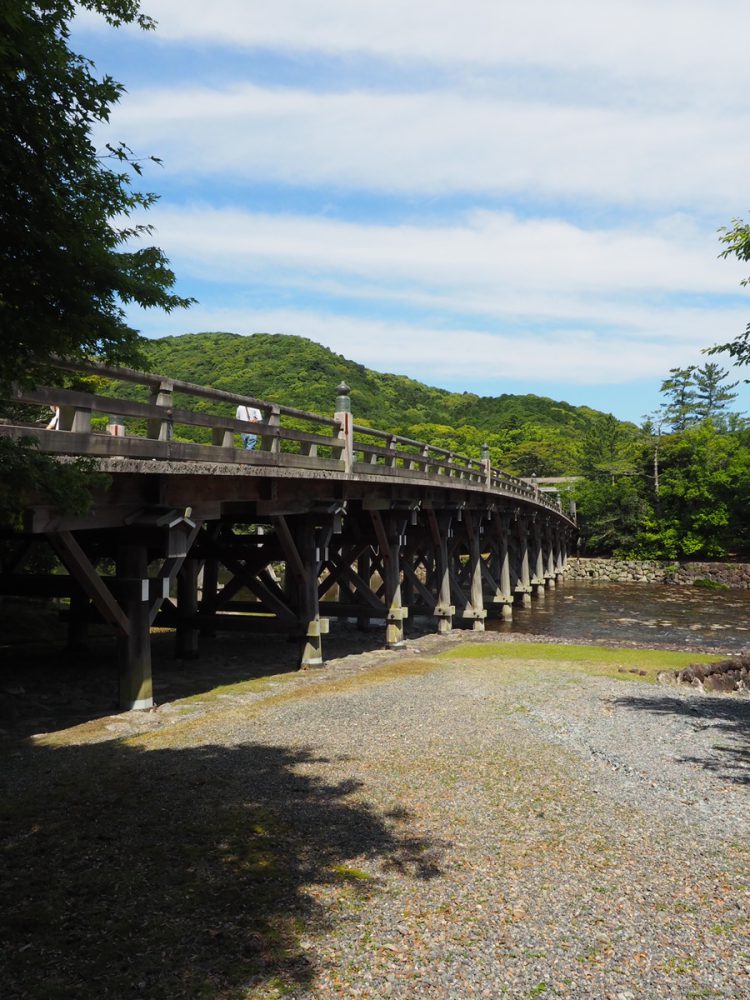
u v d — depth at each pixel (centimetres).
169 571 1065
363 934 478
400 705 1145
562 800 750
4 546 1683
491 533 3209
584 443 8288
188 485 1055
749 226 970
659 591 4606
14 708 1070
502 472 2958
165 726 998
